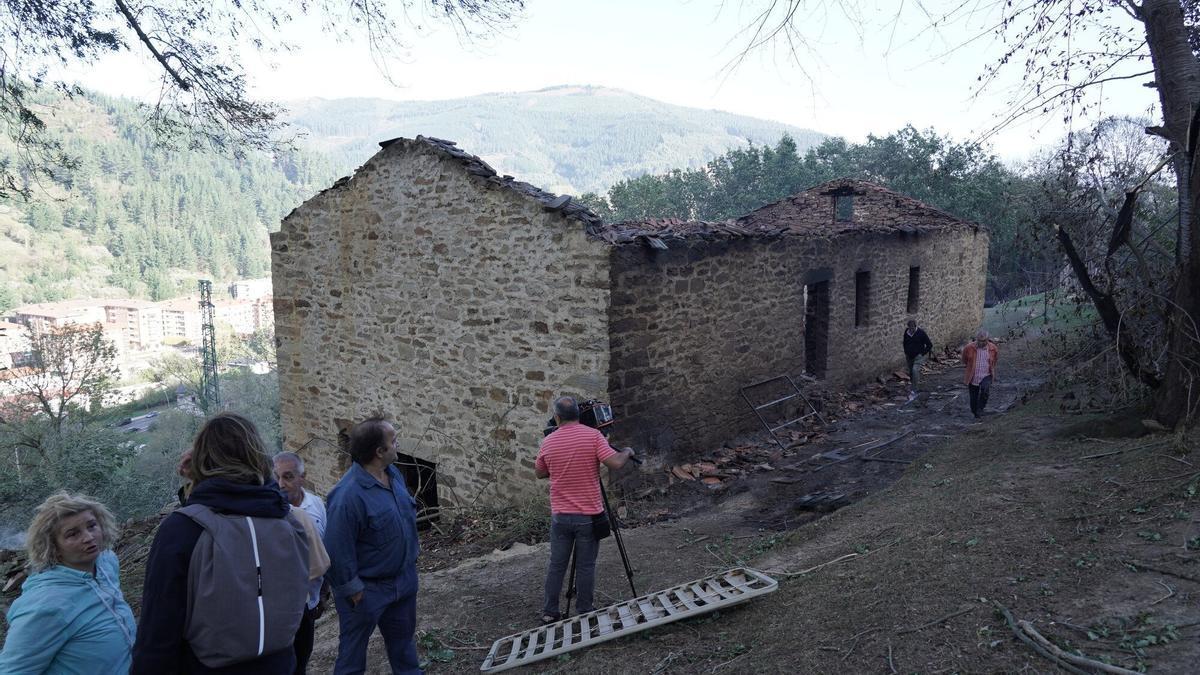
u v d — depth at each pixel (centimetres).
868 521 529
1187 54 543
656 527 717
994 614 318
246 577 208
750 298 986
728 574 457
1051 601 318
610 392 777
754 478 844
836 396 1199
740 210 3681
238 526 211
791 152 3681
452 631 503
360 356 1059
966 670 281
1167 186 680
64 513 257
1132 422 574
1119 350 579
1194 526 356
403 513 346
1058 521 405
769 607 402
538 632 460
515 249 842
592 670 379
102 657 256
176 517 207
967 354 1002
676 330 860
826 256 1155
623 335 786
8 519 1988
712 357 924
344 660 335
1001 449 645
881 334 1354
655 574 557
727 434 959
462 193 888
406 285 979
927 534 438
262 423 3594
